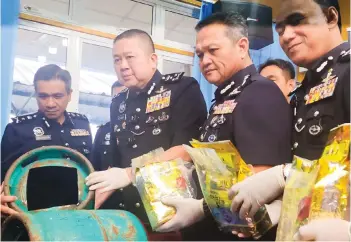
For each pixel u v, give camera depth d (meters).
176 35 1.09
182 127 1.05
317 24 0.95
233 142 0.98
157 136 1.05
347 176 0.76
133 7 1.09
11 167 0.96
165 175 1.00
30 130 1.01
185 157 1.03
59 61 1.04
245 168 0.92
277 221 0.88
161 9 1.09
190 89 1.07
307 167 0.83
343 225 0.74
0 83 1.00
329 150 0.81
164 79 1.08
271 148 0.94
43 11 1.04
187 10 1.09
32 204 0.97
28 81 1.02
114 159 1.05
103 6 1.07
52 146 0.99
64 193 0.99
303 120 0.94
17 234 0.92
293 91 1.00
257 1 1.04
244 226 0.92
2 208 0.94
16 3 1.02
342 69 0.90
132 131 1.06
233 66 1.04
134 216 0.94
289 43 0.98
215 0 1.08
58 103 1.03
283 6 0.99
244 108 0.98
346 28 0.95
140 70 1.07
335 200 0.76
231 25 1.04
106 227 0.87
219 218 0.95
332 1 0.95
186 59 1.09
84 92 1.06
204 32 1.06
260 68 1.04
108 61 1.07
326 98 0.90
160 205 0.96
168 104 1.06
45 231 0.81
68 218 0.87
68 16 1.05
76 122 1.04
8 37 1.01
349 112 0.86
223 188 0.93
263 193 0.88
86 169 1.02
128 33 1.07
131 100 1.08
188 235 0.98
